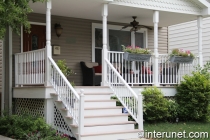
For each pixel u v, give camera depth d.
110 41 13.35
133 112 9.27
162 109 10.45
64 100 8.82
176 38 16.00
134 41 13.95
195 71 12.14
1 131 9.16
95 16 12.32
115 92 9.93
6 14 7.25
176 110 11.09
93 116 8.74
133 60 10.87
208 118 11.38
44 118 9.36
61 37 12.18
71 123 8.61
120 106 9.62
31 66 10.03
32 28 11.69
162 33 14.83
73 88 8.76
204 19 14.74
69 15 12.13
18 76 10.62
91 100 9.34
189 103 11.09
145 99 10.55
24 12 7.73
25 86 10.50
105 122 8.89
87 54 12.70
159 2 11.55
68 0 10.07
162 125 10.30
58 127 9.17
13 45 11.12
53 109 9.35
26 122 8.70
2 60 11.16
